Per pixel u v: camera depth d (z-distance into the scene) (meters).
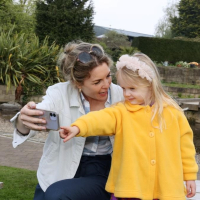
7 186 4.57
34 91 13.67
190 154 2.42
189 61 26.12
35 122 2.13
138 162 2.30
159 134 2.34
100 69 2.37
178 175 2.32
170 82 22.73
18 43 13.37
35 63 13.09
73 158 2.48
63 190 2.25
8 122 10.26
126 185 2.24
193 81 22.64
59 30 19.05
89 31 19.53
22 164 5.94
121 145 2.34
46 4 19.23
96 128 2.23
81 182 2.36
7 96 13.70
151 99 2.42
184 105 14.53
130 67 2.32
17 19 23.78
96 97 2.49
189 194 2.43
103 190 2.42
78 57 2.38
